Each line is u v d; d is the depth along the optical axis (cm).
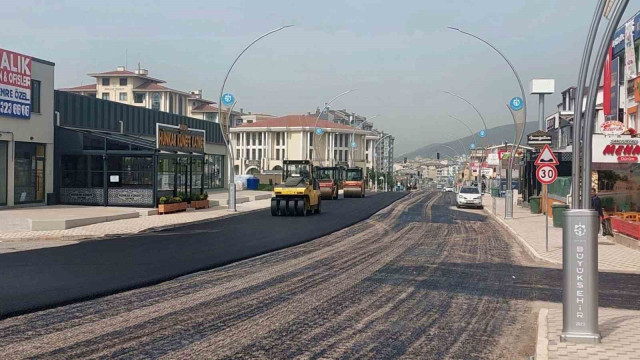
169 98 10381
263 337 859
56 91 3641
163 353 769
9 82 3120
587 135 844
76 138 3509
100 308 1034
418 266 1616
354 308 1068
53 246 1945
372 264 1631
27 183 3338
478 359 781
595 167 2644
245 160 11662
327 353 785
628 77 3462
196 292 1193
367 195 6600
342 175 6625
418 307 1091
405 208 4297
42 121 3419
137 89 10306
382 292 1228
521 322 995
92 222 2623
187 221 2869
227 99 3572
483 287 1325
